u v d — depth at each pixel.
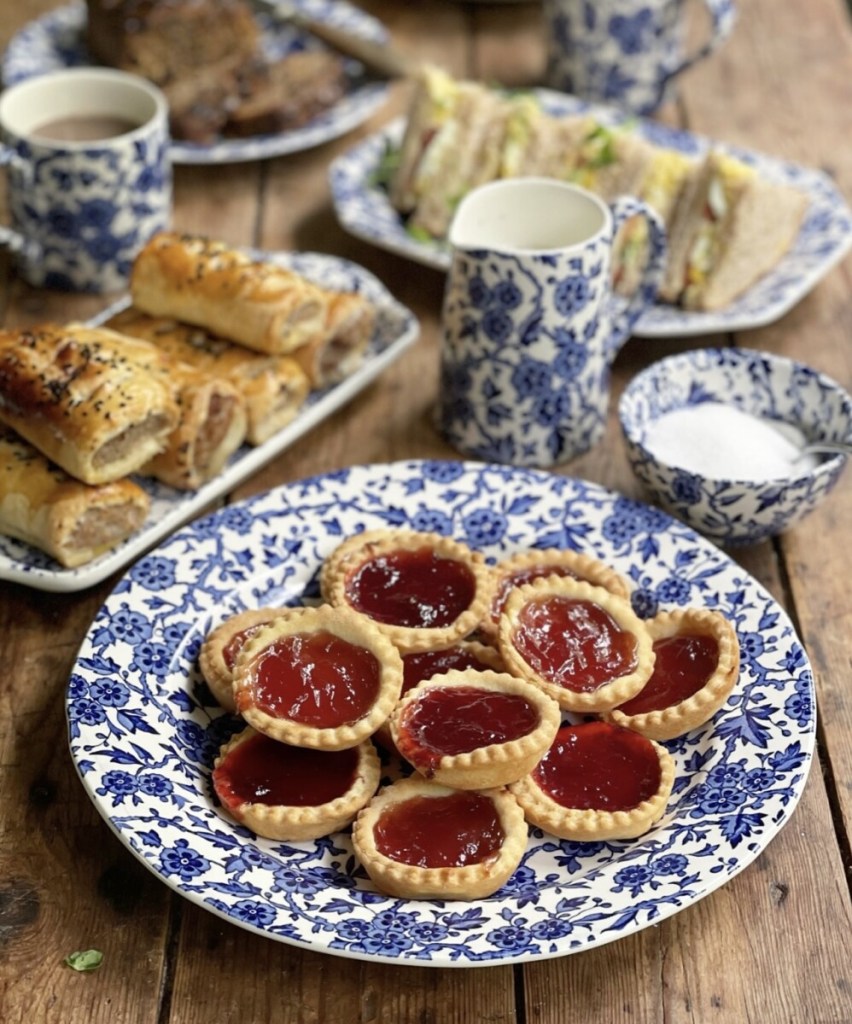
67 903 0.75
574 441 0.96
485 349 0.93
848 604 0.89
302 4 1.28
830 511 0.94
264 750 0.77
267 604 0.86
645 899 0.71
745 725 0.79
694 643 0.82
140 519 0.88
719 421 0.92
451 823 0.74
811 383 0.93
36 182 1.03
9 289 1.08
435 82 1.12
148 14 1.16
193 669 0.82
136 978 0.72
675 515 0.91
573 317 0.92
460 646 0.81
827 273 1.11
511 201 0.95
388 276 1.09
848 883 0.76
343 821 0.75
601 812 0.75
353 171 1.13
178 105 1.16
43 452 0.87
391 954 0.69
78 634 0.86
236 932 0.74
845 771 0.80
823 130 1.23
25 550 0.88
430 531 0.89
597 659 0.80
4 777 0.79
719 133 1.22
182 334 0.96
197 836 0.74
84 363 0.88
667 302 1.05
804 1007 0.72
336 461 0.96
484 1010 0.72
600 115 1.18
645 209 0.94
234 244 1.11
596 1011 0.72
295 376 0.95
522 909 0.72
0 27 1.31
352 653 0.78
